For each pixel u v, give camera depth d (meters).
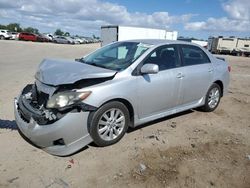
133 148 4.31
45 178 3.44
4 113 5.57
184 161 4.02
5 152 3.98
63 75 3.99
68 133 3.76
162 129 5.15
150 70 4.36
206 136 5.00
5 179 3.38
